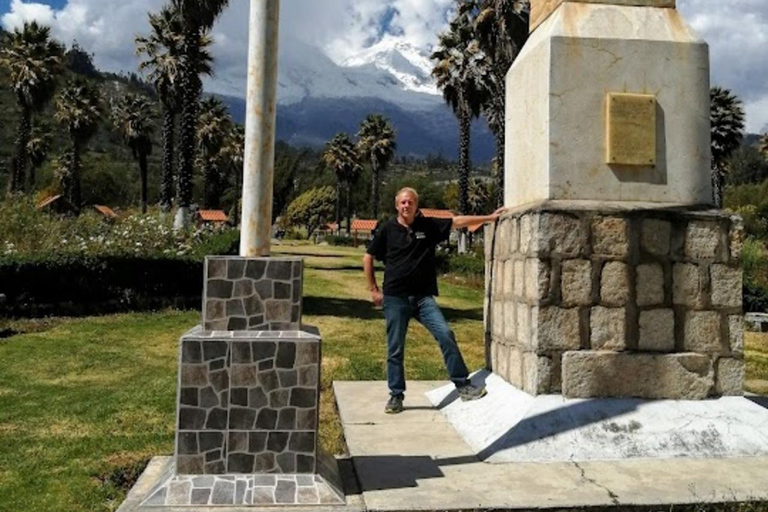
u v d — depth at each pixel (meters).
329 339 10.04
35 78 30.94
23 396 6.45
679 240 4.63
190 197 19.08
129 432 5.17
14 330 10.53
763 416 4.41
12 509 3.61
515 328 4.93
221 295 3.45
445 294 18.20
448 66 27.41
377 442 4.45
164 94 25.17
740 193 55.22
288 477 3.32
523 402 4.50
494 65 22.92
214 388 3.33
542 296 4.50
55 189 40.78
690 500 3.39
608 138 4.74
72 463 4.39
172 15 25.81
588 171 4.74
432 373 7.43
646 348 4.55
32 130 48.38
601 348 4.52
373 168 55.84
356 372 7.49
